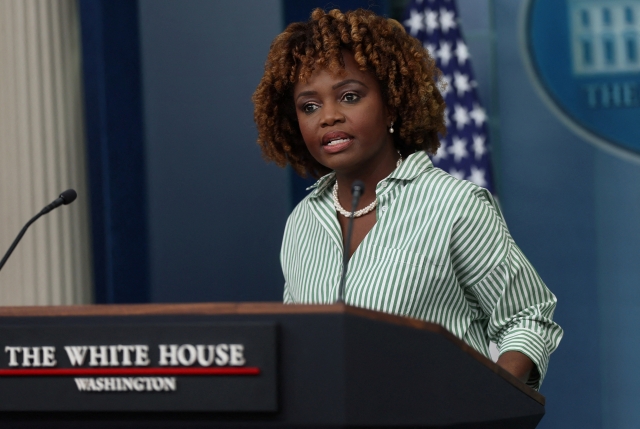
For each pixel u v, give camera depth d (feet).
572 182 23.38
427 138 11.61
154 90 23.68
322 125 10.53
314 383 6.42
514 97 23.71
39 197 23.07
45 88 23.38
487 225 10.27
